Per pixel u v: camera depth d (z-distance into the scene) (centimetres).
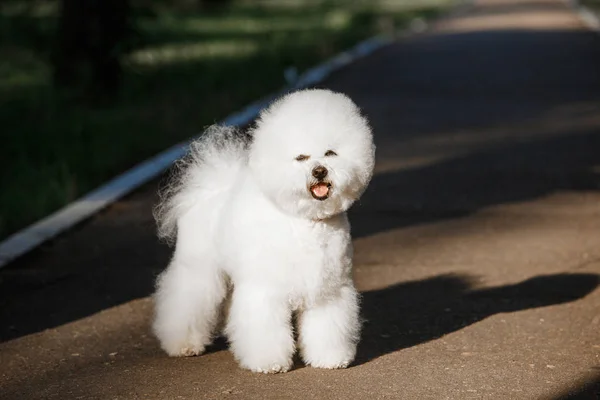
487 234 1073
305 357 686
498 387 656
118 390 667
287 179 611
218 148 718
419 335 766
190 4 5350
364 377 672
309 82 2300
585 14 4559
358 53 3003
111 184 1319
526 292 877
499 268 952
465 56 2888
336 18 4688
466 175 1359
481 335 764
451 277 925
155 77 2353
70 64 2131
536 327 782
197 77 2358
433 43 3347
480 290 885
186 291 709
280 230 634
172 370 698
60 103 2023
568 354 720
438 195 1250
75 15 2109
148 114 1888
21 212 1207
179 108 1927
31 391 673
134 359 729
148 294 895
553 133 1670
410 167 1412
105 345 765
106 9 2102
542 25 4047
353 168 617
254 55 2838
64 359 736
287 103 630
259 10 5500
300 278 639
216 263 698
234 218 656
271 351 662
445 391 650
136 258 1007
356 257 995
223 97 2023
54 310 855
